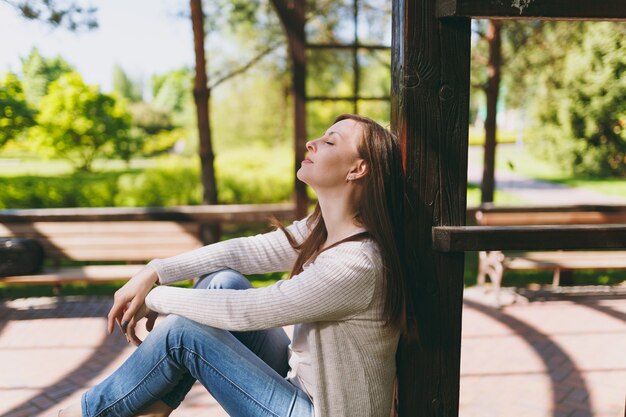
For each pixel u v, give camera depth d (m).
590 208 5.68
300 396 1.49
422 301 1.52
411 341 1.55
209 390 1.51
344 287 1.36
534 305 5.01
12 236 5.21
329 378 1.43
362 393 1.44
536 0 1.32
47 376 3.54
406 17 1.40
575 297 5.25
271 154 13.34
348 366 1.43
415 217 1.48
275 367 1.75
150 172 11.50
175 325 1.46
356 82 7.18
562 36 7.96
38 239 5.25
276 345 1.76
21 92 10.70
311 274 1.39
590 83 12.30
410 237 1.49
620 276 6.09
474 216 5.80
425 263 1.50
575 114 14.77
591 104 13.70
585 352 3.89
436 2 1.39
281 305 1.37
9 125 10.74
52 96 14.70
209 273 1.70
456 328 1.54
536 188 14.17
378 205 1.44
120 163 18.22
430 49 1.41
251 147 14.38
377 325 1.43
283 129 12.85
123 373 1.49
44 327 4.50
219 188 10.95
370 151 1.44
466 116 1.45
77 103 14.87
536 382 3.41
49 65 14.75
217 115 14.76
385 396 1.49
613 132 14.96
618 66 11.12
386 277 1.41
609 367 3.63
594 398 3.19
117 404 1.48
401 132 1.46
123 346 4.07
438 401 1.59
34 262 4.89
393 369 1.53
